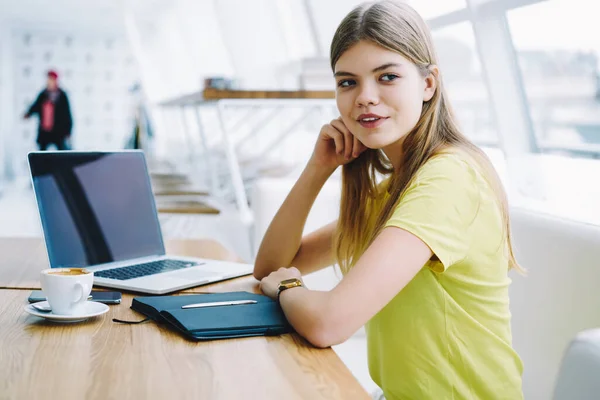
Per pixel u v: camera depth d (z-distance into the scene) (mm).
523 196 2617
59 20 12898
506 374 1114
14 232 5875
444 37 2852
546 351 1449
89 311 1055
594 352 726
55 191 1384
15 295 1203
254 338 994
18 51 14070
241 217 3115
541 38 2389
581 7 2248
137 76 14547
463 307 1111
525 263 1555
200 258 1625
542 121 2531
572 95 2406
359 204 1375
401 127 1143
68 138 10859
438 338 1094
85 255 1413
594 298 1332
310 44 5383
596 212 2297
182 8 9578
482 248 1098
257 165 4711
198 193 4129
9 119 13633
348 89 1159
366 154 1350
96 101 14516
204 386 793
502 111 2553
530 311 1515
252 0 6191
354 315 972
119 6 11117
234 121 5875
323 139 1419
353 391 795
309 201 1443
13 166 13742
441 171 1087
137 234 1559
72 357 875
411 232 1021
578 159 2420
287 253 1437
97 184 1485
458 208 1060
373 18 1115
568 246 1433
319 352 941
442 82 1189
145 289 1248
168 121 10680
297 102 3084
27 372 815
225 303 1118
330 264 1509
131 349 917
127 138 13742
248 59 6352
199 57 9594
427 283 1090
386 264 1000
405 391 1117
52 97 10695
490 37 2473
